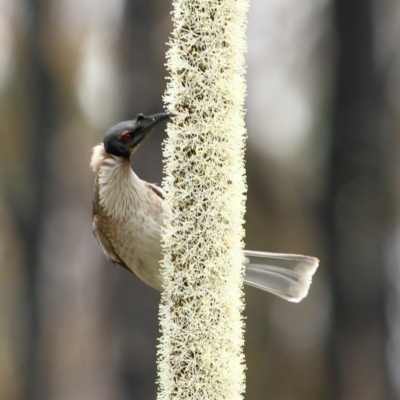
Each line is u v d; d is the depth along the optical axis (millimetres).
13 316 21578
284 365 18438
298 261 8359
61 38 21297
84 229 22531
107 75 20125
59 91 21484
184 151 6461
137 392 15547
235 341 6473
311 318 18422
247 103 19516
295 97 19719
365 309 16141
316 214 17922
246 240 18422
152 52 16375
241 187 6527
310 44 19422
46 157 21500
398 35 17797
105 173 8430
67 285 22812
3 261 21719
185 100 6438
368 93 16906
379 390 16188
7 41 21578
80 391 21375
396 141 17438
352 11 17000
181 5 6445
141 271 8625
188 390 6398
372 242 16234
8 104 21453
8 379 21078
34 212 21562
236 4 6438
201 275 6457
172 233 6488
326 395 16688
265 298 18688
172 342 6461
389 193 16844
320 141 18766
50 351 21766
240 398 6445
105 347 18469
